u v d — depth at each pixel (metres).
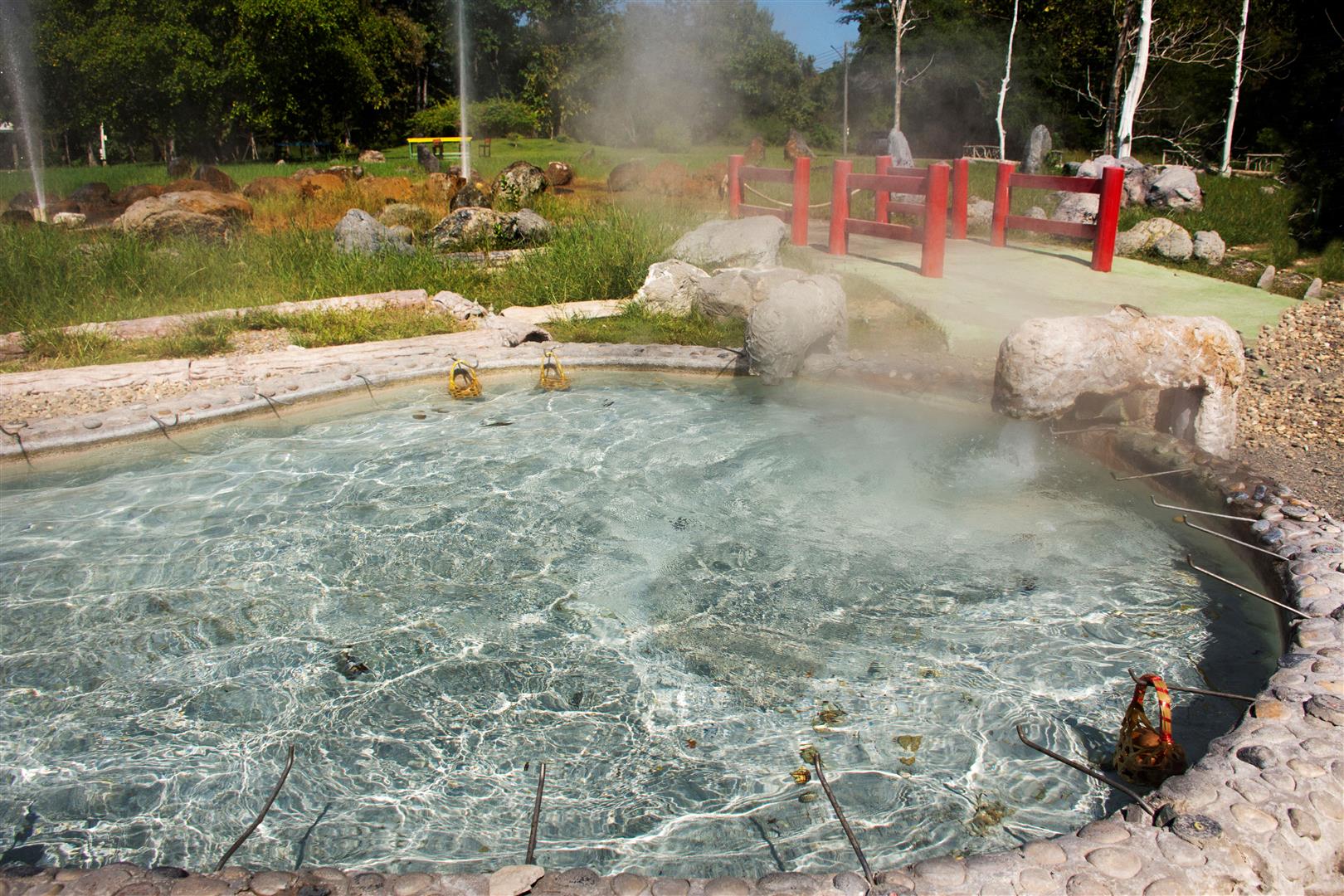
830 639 4.96
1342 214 16.06
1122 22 30.08
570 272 12.89
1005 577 5.50
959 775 3.94
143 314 11.69
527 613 5.31
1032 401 5.79
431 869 3.50
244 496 6.91
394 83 58.28
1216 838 3.07
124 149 53.88
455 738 4.27
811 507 6.51
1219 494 5.87
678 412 8.51
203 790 3.96
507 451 7.68
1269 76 34.81
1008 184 14.13
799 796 3.85
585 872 3.09
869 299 11.23
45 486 7.18
